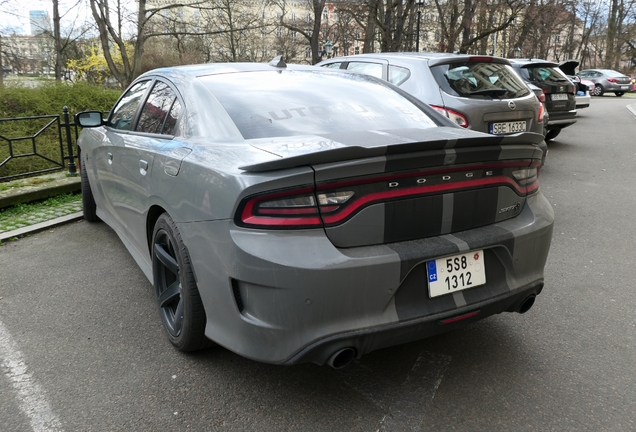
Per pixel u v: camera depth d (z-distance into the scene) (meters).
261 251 2.13
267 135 2.69
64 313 3.52
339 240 2.18
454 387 2.64
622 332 3.22
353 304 2.18
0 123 9.73
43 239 5.15
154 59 35.69
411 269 2.26
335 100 3.14
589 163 9.16
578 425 2.35
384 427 2.34
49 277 4.16
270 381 2.70
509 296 2.55
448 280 2.38
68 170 7.79
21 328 3.30
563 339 3.13
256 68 3.47
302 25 37.62
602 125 14.94
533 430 2.32
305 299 2.12
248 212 2.18
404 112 3.19
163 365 2.86
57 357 2.95
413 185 2.29
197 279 2.54
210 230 2.36
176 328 2.92
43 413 2.46
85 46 32.00
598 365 2.85
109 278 4.12
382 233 2.26
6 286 3.99
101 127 4.61
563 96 10.48
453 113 5.70
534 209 2.74
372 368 2.82
